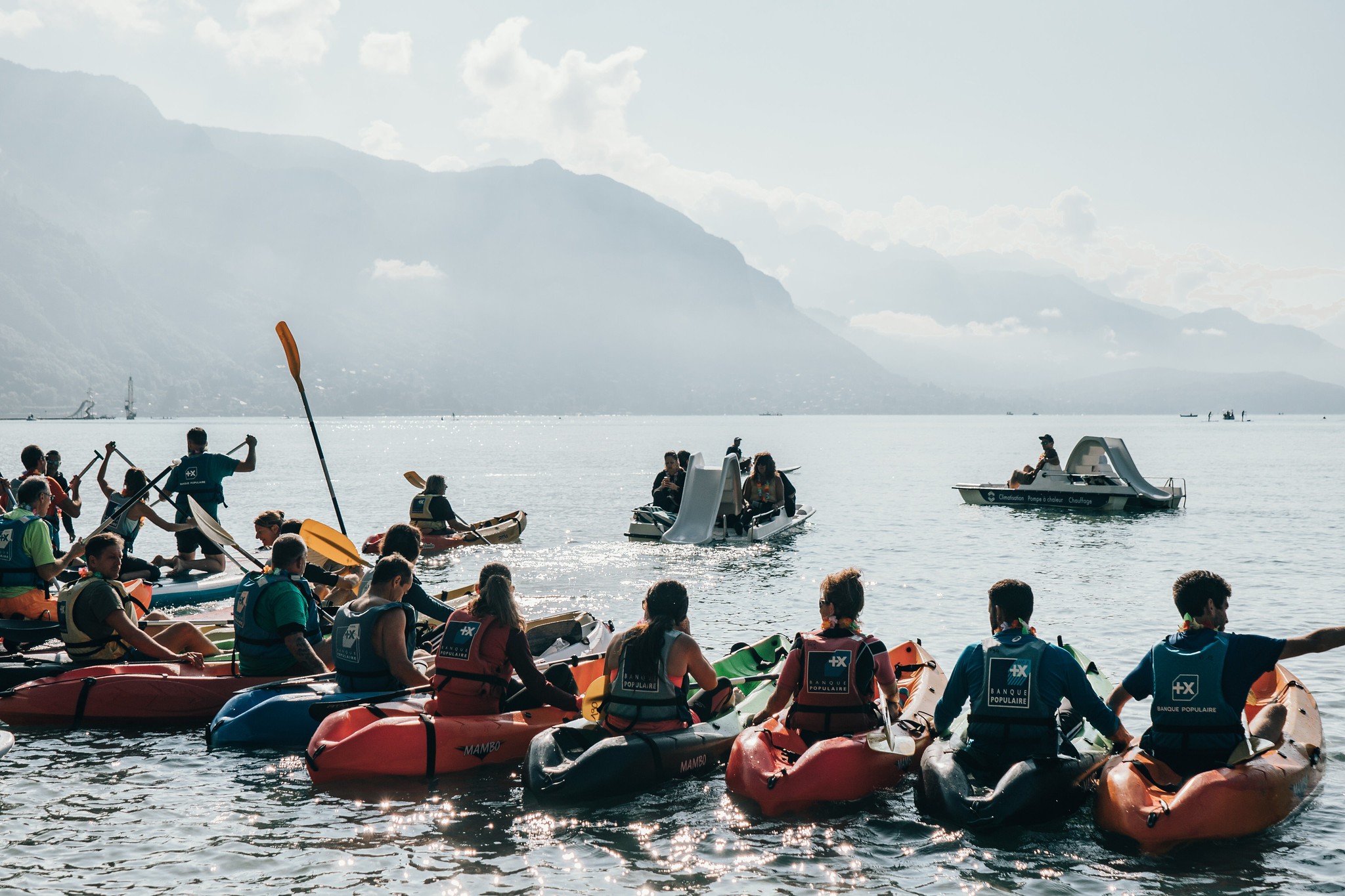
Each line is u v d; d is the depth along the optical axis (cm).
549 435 12481
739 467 2205
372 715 736
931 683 848
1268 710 701
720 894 531
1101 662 1048
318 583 1134
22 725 841
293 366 1334
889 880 548
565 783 651
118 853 579
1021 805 600
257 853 580
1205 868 558
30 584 988
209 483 1506
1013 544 2025
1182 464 5194
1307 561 1762
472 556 1920
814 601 1439
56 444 7569
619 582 1625
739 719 780
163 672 874
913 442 9369
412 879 548
